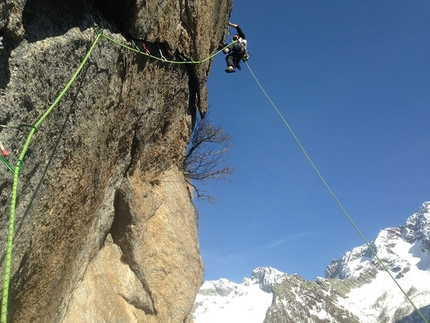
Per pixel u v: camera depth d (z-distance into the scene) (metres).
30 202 5.16
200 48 10.33
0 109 4.18
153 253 10.79
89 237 8.24
